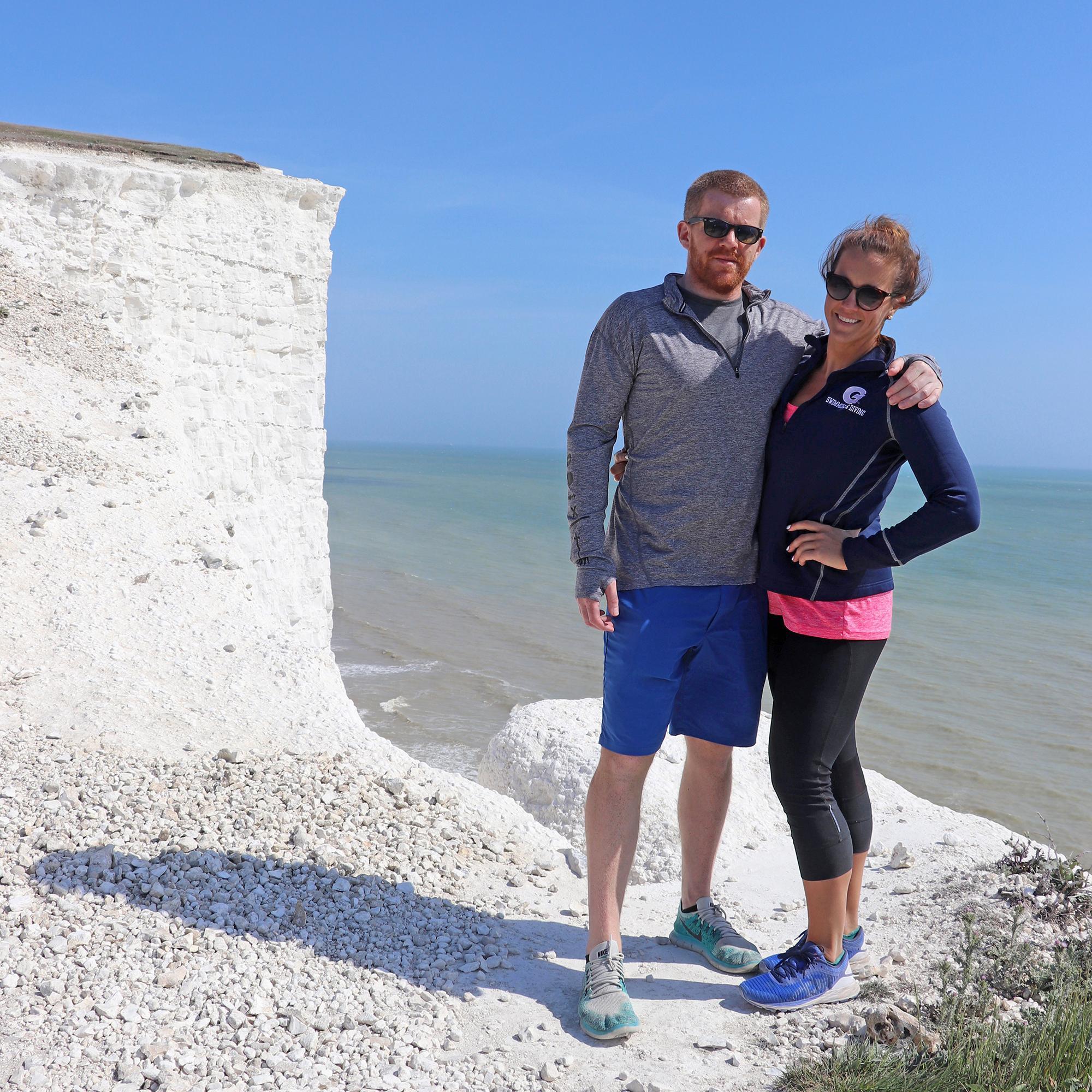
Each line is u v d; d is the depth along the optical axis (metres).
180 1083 2.25
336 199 13.52
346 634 20.84
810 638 2.69
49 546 6.24
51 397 9.02
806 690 2.67
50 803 3.48
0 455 7.52
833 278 2.59
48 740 4.05
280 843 3.42
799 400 2.79
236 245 12.46
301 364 13.21
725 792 3.14
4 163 11.06
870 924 3.28
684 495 2.82
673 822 4.52
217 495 11.17
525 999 2.75
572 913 3.40
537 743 5.32
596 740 5.28
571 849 4.03
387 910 3.14
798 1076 2.32
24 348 9.72
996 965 2.83
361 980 2.75
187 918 2.90
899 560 2.49
